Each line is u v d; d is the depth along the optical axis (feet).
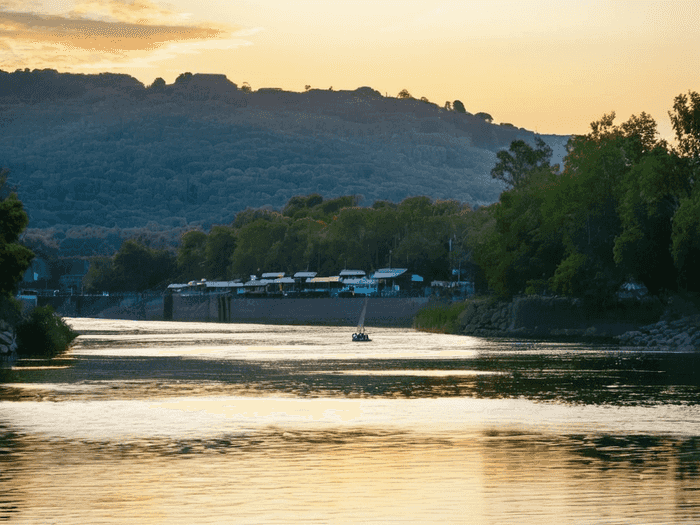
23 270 435.53
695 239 505.25
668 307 584.40
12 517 126.31
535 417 223.30
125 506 132.57
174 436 194.39
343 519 125.80
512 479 150.51
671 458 168.04
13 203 447.42
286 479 150.92
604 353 468.34
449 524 123.13
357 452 175.22
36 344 477.77
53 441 187.52
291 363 409.90
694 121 548.72
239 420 219.20
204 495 139.44
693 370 358.43
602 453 173.58
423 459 167.94
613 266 614.34
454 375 342.85
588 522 123.44
